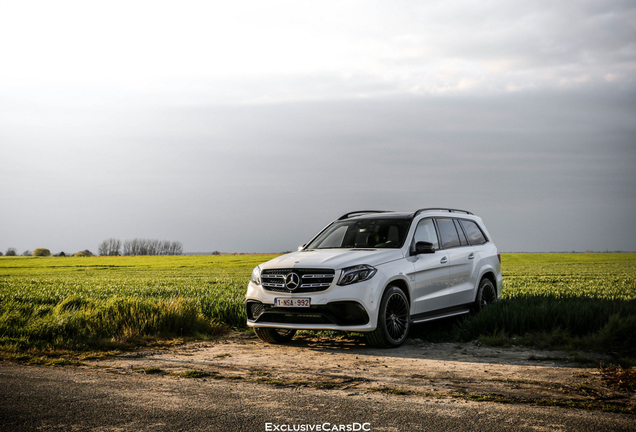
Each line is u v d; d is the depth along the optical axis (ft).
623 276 109.40
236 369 18.99
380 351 23.36
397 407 13.41
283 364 20.07
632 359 19.98
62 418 12.42
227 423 12.01
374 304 22.88
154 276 135.74
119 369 18.98
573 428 11.58
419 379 17.06
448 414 12.75
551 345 23.62
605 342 22.48
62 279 118.11
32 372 18.24
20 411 13.02
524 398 14.37
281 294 23.79
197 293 65.05
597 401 14.06
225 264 232.32
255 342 26.99
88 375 17.76
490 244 33.01
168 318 29.35
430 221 28.55
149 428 11.63
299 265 23.77
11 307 34.37
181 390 15.40
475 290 30.07
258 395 14.75
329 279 22.97
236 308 35.83
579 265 197.47
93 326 26.94
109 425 11.85
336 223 30.22
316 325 22.88
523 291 59.82
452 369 18.93
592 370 18.57
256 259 280.92
